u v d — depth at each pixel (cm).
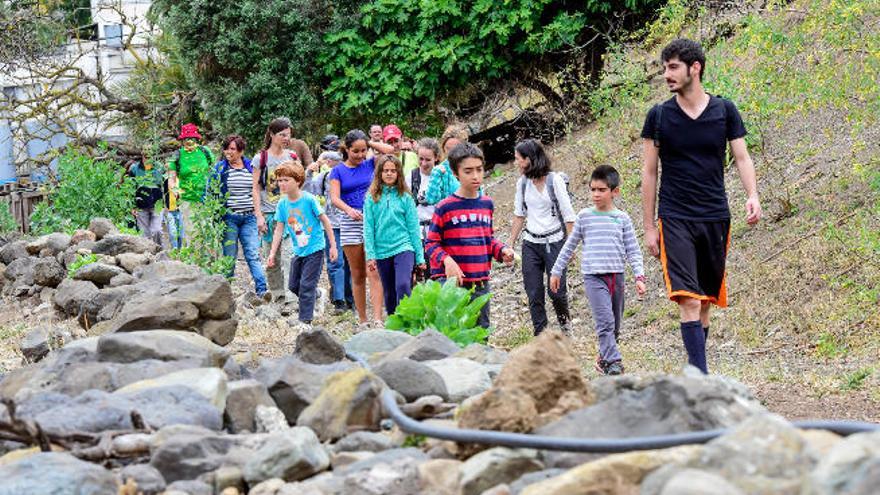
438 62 2545
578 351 1278
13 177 3816
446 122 2655
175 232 1852
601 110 2234
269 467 510
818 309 1312
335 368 675
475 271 1151
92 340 734
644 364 1176
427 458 518
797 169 1644
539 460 486
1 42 3014
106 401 580
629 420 502
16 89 3738
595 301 1116
